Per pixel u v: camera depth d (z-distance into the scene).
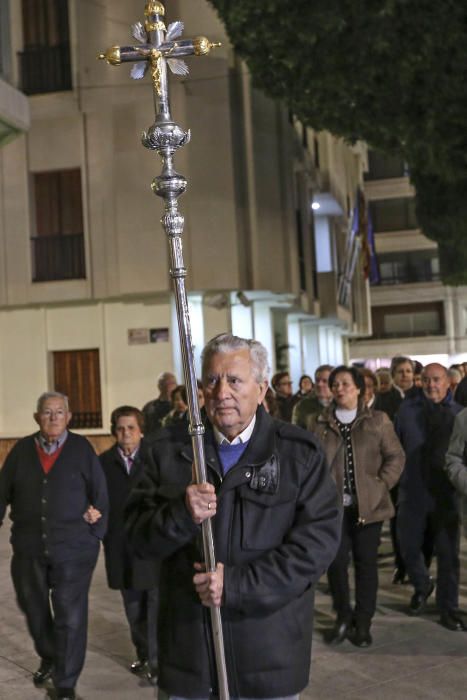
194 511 2.82
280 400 12.10
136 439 6.07
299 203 23.75
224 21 14.97
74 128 18.75
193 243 18.59
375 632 6.72
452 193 17.97
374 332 53.75
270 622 2.98
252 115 19.12
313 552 2.97
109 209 18.50
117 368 18.64
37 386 18.95
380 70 13.88
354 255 33.22
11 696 5.60
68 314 18.89
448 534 6.80
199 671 3.00
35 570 5.49
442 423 7.02
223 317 19.28
